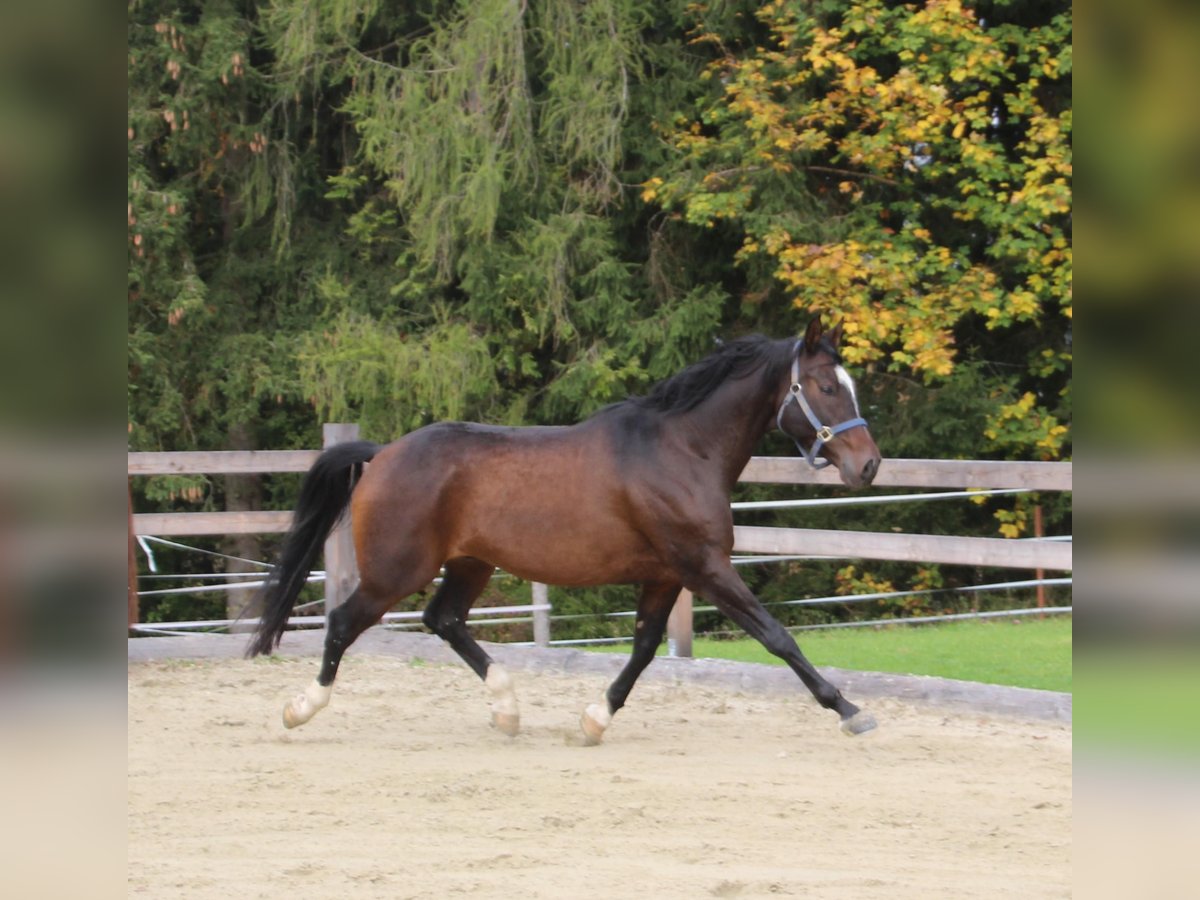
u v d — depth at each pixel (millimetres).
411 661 12383
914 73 18328
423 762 8141
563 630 19312
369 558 8703
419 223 18734
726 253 20766
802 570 19938
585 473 8477
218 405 20641
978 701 9383
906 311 18156
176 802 6984
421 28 20828
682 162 19359
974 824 6535
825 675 10211
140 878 5504
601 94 18312
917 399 19672
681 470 8375
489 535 8617
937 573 19516
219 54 18969
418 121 18422
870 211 19578
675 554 8352
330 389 18203
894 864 5820
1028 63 18781
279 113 21141
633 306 19266
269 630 9141
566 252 18984
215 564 20781
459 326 18656
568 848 6082
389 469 8734
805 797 7102
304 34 18484
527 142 18656
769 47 20406
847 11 18672
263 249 21312
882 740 8703
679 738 8984
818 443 8273
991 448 19344
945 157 19688
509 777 7613
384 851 6027
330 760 8195
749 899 5289
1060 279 18125
